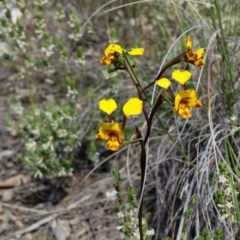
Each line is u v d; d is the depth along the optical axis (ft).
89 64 13.08
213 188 8.44
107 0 14.46
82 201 10.91
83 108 11.69
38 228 10.58
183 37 10.52
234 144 9.20
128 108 6.07
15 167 12.13
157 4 12.24
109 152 11.66
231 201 7.64
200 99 10.03
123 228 7.51
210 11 10.05
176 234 9.00
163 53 12.30
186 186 8.61
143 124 10.48
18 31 11.44
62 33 14.05
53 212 10.81
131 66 6.63
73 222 10.56
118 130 6.14
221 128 9.43
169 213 9.26
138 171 10.52
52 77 12.95
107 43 13.88
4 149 12.64
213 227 8.48
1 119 13.55
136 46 11.84
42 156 10.66
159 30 13.66
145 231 7.54
